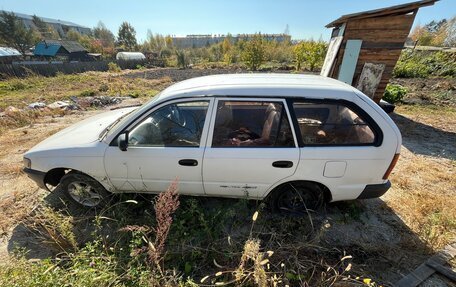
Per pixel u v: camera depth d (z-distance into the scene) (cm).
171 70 2756
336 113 243
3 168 398
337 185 252
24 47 4112
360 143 238
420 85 1143
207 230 244
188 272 215
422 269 216
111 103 896
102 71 2644
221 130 249
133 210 288
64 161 262
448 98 879
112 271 203
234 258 225
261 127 263
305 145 239
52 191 329
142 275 192
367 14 574
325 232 261
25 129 591
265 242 249
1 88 1284
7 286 174
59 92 1152
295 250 231
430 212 291
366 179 248
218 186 262
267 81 261
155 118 252
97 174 267
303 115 246
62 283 182
